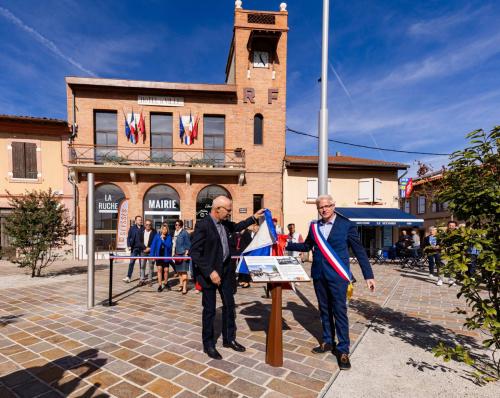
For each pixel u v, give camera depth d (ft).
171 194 49.21
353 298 21.31
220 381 9.35
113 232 47.39
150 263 26.11
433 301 20.57
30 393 8.63
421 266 40.55
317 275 11.59
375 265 43.21
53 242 30.19
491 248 9.73
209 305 11.27
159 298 20.65
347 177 53.31
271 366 10.39
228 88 50.31
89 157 47.57
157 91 49.19
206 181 49.62
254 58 51.78
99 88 47.80
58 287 24.43
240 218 50.03
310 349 11.98
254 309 18.02
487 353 11.79
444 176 11.38
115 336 13.14
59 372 9.86
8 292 22.47
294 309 18.08
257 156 50.90
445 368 10.45
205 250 11.27
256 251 12.48
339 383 9.36
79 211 46.60
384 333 13.98
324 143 18.49
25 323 14.94
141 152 48.83
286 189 50.60
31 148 47.21
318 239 11.56
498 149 9.84
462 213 10.81
